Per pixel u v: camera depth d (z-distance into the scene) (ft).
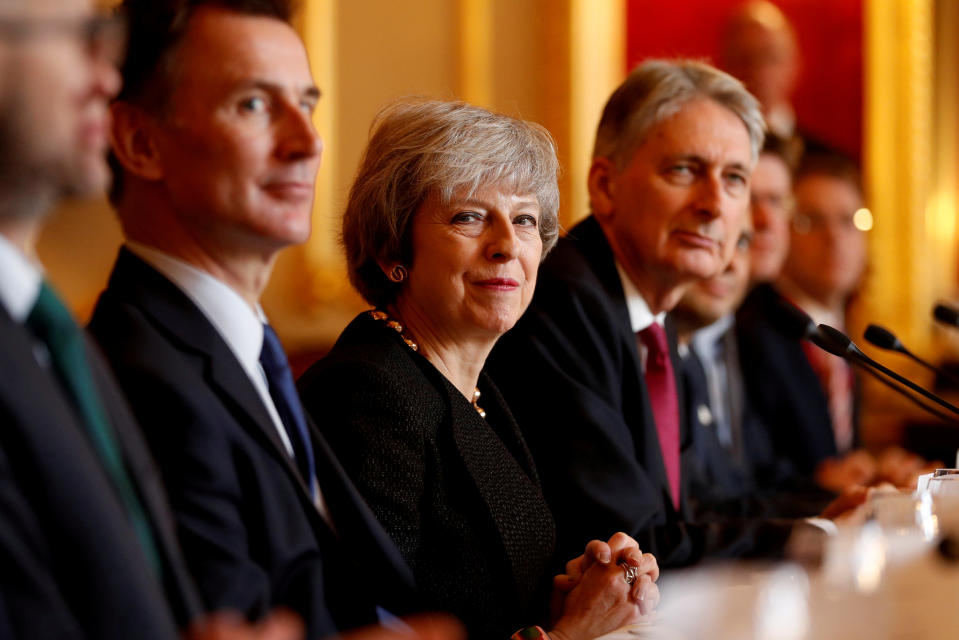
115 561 3.23
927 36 23.11
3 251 3.47
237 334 4.99
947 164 24.41
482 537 6.03
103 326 4.77
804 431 12.27
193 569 4.41
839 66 22.63
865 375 21.84
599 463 7.24
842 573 4.03
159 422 4.52
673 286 8.29
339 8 18.74
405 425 5.90
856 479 9.82
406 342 6.42
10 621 3.07
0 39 3.31
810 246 15.06
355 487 5.64
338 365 6.08
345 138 18.84
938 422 20.56
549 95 20.17
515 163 6.50
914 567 4.02
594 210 8.50
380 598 5.29
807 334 7.71
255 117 4.88
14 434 3.15
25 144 3.36
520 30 20.25
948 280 23.97
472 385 6.68
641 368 7.91
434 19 19.65
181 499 4.46
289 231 4.92
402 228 6.51
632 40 20.89
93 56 3.54
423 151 6.43
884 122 23.00
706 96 8.25
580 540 7.12
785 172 12.76
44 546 3.17
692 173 8.19
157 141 4.91
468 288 6.44
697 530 7.16
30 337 3.40
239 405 4.72
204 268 4.99
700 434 9.97
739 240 10.50
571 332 7.61
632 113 8.27
